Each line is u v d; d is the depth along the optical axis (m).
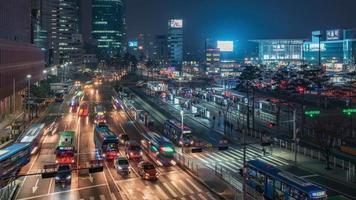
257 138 77.44
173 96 142.62
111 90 183.00
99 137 63.97
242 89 164.88
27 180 49.94
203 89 164.50
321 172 54.88
